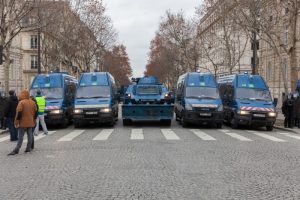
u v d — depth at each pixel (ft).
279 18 100.94
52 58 168.76
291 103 78.18
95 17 187.52
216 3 147.33
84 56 210.59
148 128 78.02
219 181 31.60
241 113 76.02
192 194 27.66
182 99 82.02
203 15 161.07
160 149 49.14
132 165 38.22
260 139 61.00
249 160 41.32
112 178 32.65
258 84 81.92
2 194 28.22
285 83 94.22
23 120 46.70
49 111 77.82
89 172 35.14
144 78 88.38
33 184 31.07
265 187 29.76
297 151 48.32
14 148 51.42
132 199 26.48
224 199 26.40
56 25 153.89
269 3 98.58
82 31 180.04
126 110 79.46
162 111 79.51
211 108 77.05
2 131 72.38
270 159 42.06
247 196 27.22
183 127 79.97
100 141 57.72
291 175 34.04
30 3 103.40
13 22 96.32
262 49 197.36
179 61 234.58
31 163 40.19
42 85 84.12
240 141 58.08
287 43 120.57
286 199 26.63
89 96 81.00
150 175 33.71
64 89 83.82
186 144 54.03
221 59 247.09
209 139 60.13
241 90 80.59
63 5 156.04
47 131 69.51
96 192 28.32
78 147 51.52
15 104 60.08
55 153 46.60
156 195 27.40
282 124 86.07
